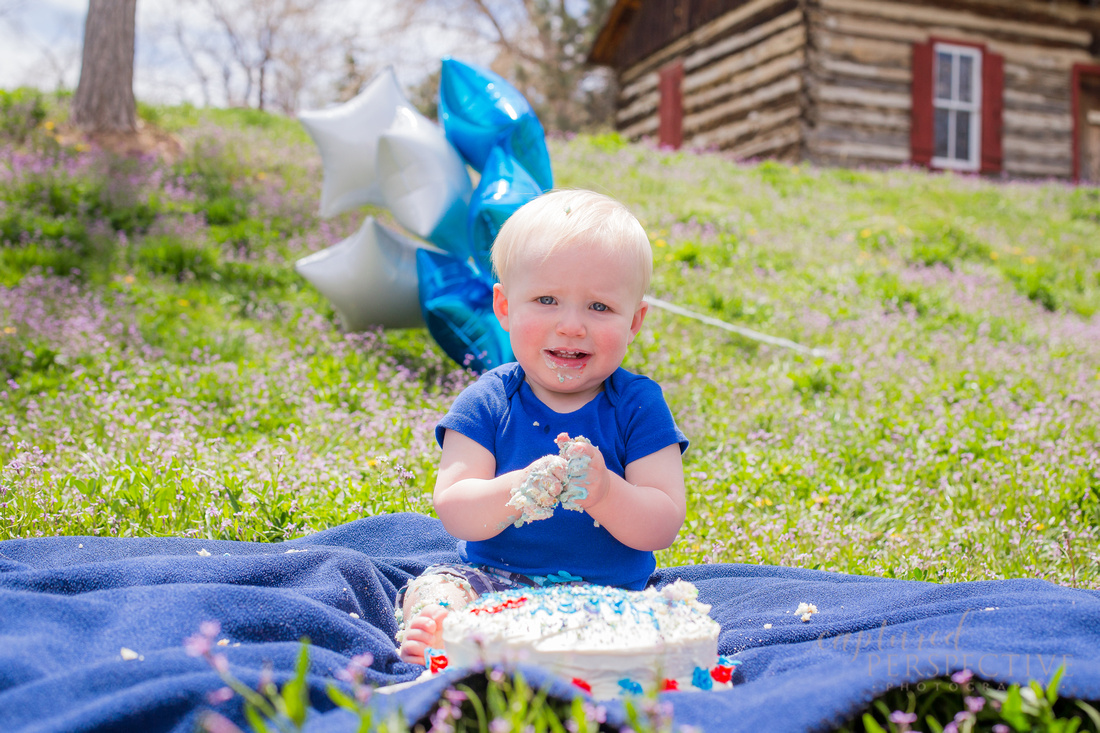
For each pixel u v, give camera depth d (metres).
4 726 1.45
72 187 9.20
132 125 12.05
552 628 1.74
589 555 2.18
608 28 20.80
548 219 2.13
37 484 3.29
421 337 6.51
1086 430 4.83
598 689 1.70
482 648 1.61
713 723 1.53
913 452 4.58
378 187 5.37
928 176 15.52
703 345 6.69
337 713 1.46
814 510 3.79
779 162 16.16
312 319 6.70
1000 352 6.64
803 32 15.70
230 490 3.40
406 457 4.09
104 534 3.07
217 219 9.24
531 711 1.48
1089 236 12.55
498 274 2.31
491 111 4.80
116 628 1.83
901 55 16.22
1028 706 1.54
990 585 2.30
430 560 2.78
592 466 1.91
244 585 2.27
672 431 2.24
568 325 2.08
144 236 8.44
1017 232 12.21
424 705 1.46
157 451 3.81
